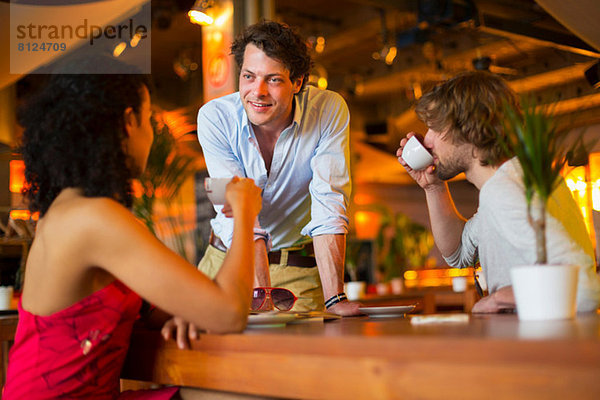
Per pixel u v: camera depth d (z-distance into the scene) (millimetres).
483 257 1683
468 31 7309
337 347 1015
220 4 4285
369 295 4984
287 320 1393
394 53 7762
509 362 846
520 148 1299
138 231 1246
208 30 4348
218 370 1211
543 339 833
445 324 1229
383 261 9188
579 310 1410
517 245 1437
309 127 2252
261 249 2045
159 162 3508
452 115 1631
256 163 2307
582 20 4129
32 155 1376
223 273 1283
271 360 1113
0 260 3434
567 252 1381
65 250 1252
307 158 2281
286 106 2105
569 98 6578
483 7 5875
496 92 1593
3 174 3334
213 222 2418
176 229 3771
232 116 2275
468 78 1638
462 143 1650
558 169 1296
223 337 1204
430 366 910
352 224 9586
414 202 15016
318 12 7992
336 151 2264
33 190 1396
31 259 1361
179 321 1292
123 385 1717
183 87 9305
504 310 1567
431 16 6059
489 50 7609
